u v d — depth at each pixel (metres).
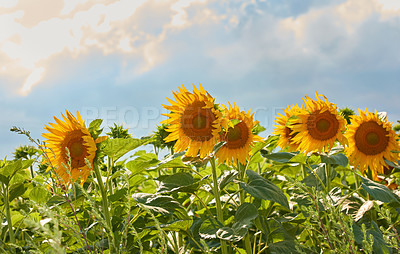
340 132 3.35
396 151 3.54
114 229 2.75
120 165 4.27
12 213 3.40
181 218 2.96
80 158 2.73
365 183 3.19
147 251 3.06
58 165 2.75
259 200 3.52
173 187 2.86
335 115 3.37
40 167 4.29
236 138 3.01
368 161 3.61
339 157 3.23
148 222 3.05
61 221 1.95
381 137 3.57
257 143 3.37
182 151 3.20
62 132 2.80
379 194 2.97
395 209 3.42
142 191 4.11
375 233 2.77
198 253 3.21
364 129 3.60
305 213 2.95
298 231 3.72
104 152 2.70
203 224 2.61
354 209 3.26
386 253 2.56
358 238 2.67
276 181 4.00
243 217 2.64
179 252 3.15
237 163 3.20
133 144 2.70
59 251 1.27
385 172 3.87
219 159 3.04
